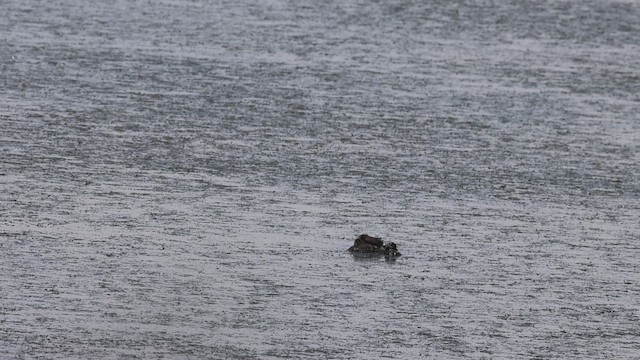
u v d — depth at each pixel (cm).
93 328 8162
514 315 8850
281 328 8369
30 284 8838
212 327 8306
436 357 8100
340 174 12100
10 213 10338
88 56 17088
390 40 19625
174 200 10962
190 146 12800
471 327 8600
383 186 11769
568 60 18862
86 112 13975
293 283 9175
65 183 11256
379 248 9931
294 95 15500
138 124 13588
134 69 16462
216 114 14300
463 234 10506
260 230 10294
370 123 14275
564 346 8388
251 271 9362
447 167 12594
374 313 8725
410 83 16600
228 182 11594
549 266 9856
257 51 18200
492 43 19850
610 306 9112
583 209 11412
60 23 19350
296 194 11350
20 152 12169
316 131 13762
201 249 9775
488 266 9775
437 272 9575
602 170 12812
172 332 8181
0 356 7688
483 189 11875
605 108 15800
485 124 14550
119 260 9425
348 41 19375
